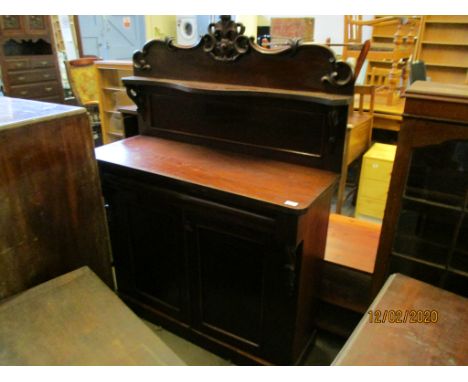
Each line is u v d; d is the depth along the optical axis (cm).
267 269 137
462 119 108
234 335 160
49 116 110
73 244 126
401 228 132
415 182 123
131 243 175
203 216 143
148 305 185
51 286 106
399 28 354
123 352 88
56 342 90
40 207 113
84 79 423
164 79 173
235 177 141
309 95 136
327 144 143
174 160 157
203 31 629
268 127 154
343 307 169
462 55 440
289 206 119
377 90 363
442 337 88
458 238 124
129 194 161
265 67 148
